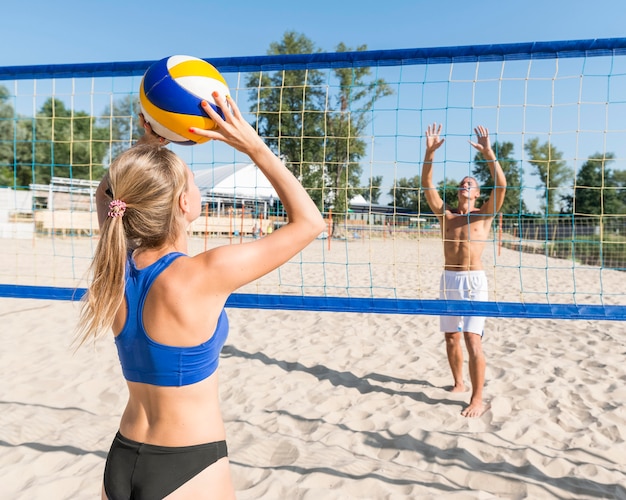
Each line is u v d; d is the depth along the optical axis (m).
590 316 2.51
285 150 12.30
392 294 7.92
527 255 16.48
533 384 3.97
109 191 1.33
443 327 3.77
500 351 4.98
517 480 2.55
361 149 16.75
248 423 3.24
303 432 3.14
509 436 3.07
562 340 5.36
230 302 2.80
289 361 4.59
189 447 1.16
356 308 2.73
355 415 3.42
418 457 2.81
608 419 3.31
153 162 1.21
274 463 2.74
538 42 2.50
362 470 2.64
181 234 1.27
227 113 1.18
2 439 2.91
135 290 1.17
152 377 1.15
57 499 2.35
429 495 2.39
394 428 3.18
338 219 18.23
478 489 2.51
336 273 10.65
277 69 2.79
